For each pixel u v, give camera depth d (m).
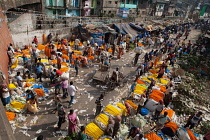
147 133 8.00
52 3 22.42
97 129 7.28
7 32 13.66
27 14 17.25
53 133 7.26
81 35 21.30
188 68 17.42
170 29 36.16
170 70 15.88
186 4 68.19
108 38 21.91
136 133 6.95
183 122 9.32
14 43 15.73
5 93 7.84
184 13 63.56
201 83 15.41
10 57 12.34
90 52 16.41
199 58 20.12
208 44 26.56
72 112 6.60
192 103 11.22
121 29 23.64
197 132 8.67
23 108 8.38
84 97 10.20
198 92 13.18
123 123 8.31
